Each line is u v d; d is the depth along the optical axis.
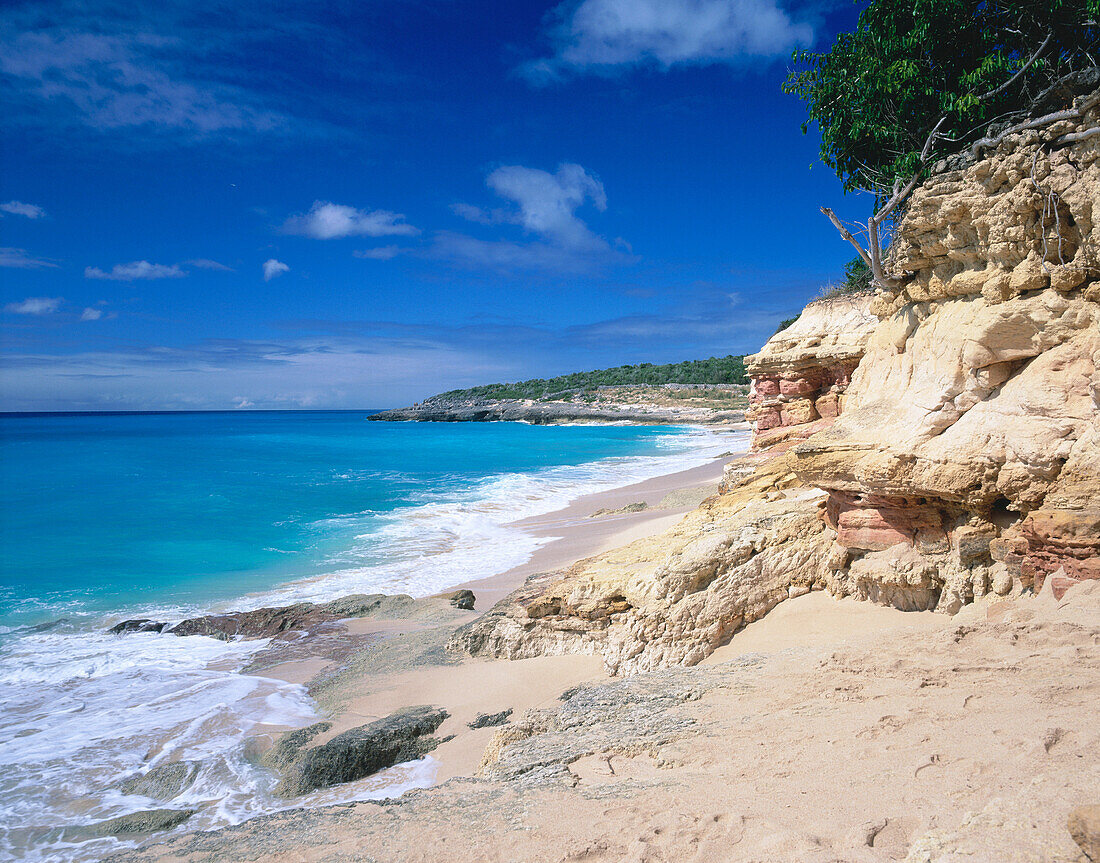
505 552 18.16
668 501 22.36
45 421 154.88
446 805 4.70
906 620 7.18
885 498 7.43
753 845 3.18
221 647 11.85
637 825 3.67
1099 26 7.62
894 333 8.34
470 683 9.35
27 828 6.77
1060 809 2.49
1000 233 6.63
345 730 8.38
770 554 8.66
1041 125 6.43
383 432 90.06
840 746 4.19
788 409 17.47
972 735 3.82
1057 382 6.23
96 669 10.88
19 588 15.41
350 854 4.05
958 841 2.51
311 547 19.28
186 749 8.32
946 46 8.97
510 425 118.12
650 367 152.62
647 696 6.53
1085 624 5.09
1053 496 6.01
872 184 9.79
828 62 9.95
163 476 36.09
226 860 4.47
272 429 100.31
